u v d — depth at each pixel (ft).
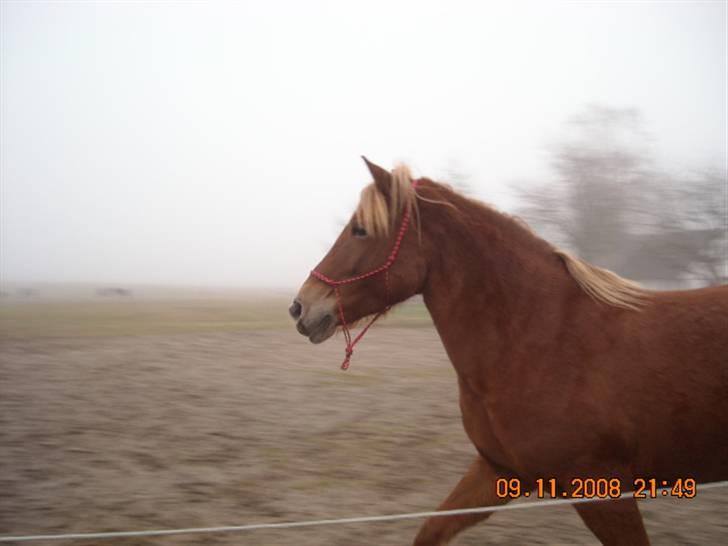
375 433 22.48
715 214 68.80
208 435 22.13
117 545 13.26
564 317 9.60
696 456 9.04
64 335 55.83
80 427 23.09
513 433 9.43
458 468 18.65
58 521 14.60
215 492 16.55
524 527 14.46
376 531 14.16
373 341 53.57
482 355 9.77
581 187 73.72
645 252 73.15
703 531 14.24
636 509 9.02
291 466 18.75
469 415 10.11
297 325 10.46
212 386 31.32
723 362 8.82
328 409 26.30
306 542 13.53
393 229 10.11
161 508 15.40
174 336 55.93
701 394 8.81
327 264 10.46
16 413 25.22
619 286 9.82
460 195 10.41
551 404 9.19
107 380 32.73
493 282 9.88
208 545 13.30
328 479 17.63
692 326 9.12
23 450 20.21
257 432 22.57
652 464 9.19
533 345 9.50
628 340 9.22
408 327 68.13
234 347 47.80
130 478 17.60
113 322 73.77
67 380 32.60
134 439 21.56
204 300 181.68
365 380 33.35
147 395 28.94
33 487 16.83
